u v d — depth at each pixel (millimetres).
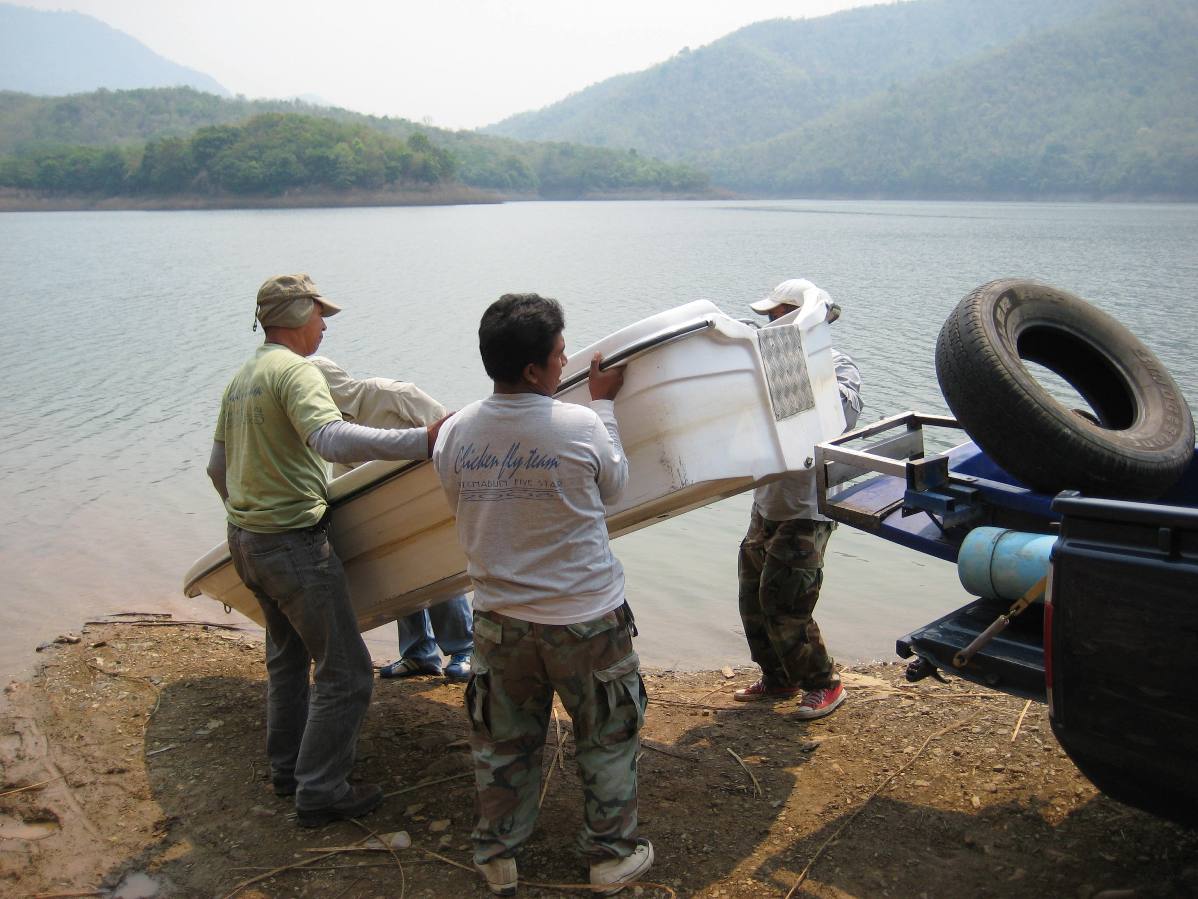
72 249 67125
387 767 4680
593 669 3400
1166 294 31828
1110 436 3723
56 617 7430
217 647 6578
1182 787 2861
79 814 4324
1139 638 2857
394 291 35219
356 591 4762
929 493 3938
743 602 5453
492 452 3361
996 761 4477
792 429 4270
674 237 80875
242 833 4125
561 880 3695
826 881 3629
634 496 4020
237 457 4031
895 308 28312
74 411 15531
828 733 5016
